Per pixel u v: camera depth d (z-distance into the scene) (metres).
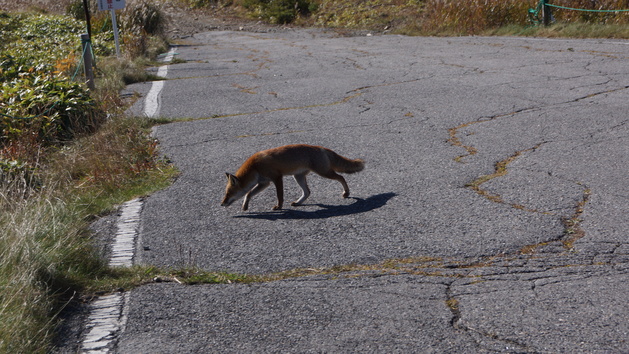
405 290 5.99
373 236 7.41
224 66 24.72
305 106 15.66
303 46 31.25
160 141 12.66
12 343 4.94
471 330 5.21
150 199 9.20
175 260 6.96
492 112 13.67
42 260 6.25
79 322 5.57
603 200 8.17
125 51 28.31
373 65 22.36
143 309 5.78
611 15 28.22
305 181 9.00
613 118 12.46
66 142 12.95
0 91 14.73
